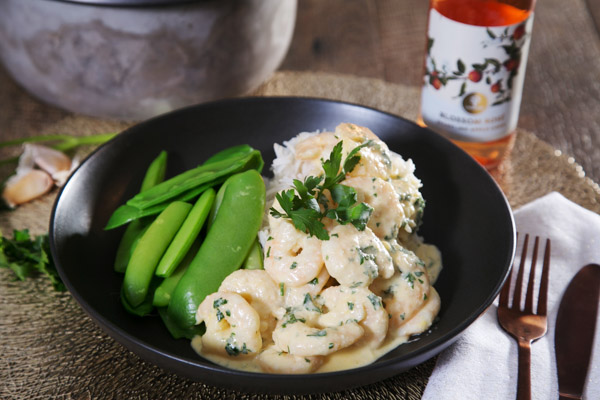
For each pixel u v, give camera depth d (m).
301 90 0.72
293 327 0.47
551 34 0.81
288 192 0.49
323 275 0.49
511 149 0.67
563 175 0.64
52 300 0.55
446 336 0.46
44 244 0.55
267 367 0.47
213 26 0.62
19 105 0.71
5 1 0.61
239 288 0.49
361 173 0.53
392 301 0.49
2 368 0.51
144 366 0.51
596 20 0.83
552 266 0.56
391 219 0.51
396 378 0.50
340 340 0.47
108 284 0.53
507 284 0.54
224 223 0.53
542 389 0.49
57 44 0.62
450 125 0.62
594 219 0.58
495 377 0.49
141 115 0.67
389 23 0.83
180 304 0.50
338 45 0.80
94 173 0.56
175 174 0.60
